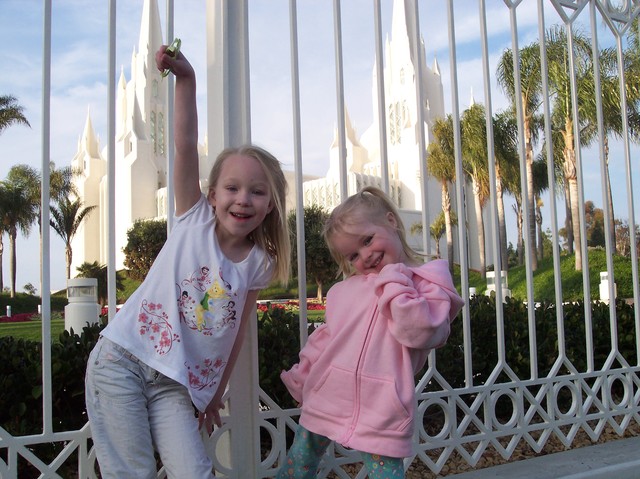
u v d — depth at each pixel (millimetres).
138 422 1582
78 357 2611
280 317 3467
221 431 2021
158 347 1645
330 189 32125
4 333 13445
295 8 2219
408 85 44938
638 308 3121
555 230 2771
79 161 57562
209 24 2221
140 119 52406
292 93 2207
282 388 2871
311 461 1937
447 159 23438
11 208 33938
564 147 19109
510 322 3814
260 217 1779
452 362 3328
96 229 55156
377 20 2342
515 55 2730
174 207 1977
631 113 14242
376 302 1810
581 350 3916
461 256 2525
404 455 1688
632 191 3102
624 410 3039
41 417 2541
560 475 2432
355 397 1756
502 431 2600
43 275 1779
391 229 1883
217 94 2174
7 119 29359
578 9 2979
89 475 1856
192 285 1704
